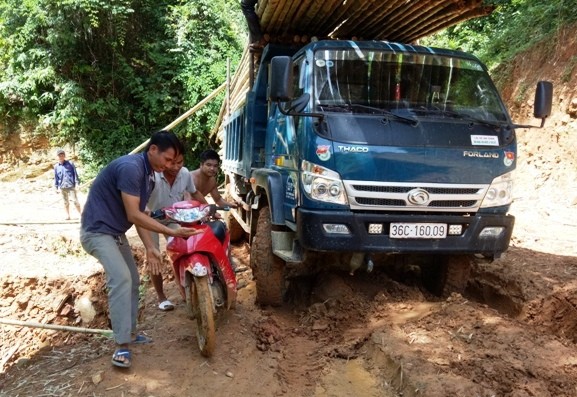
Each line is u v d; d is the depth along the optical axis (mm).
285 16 6191
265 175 5434
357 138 4520
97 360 4223
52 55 18125
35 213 13562
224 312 5070
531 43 12312
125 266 3992
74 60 18422
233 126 8594
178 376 3918
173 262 4340
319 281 5652
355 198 4508
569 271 5992
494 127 4883
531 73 11875
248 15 6699
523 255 6723
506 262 6316
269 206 5270
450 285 5391
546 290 5488
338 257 5539
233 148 8500
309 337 4812
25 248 9172
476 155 4703
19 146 19047
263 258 5273
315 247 4504
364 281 5602
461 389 3359
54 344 5660
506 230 4848
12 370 4605
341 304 5133
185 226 4223
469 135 4754
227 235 4816
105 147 18766
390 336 4254
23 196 16797
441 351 3918
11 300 7473
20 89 18078
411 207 4586
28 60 18203
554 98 10766
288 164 5152
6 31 17891
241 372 4043
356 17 6250
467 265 5344
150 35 19828
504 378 3525
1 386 4133
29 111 18688
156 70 19516
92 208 4004
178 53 19266
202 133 19000
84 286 7496
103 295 7324
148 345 4438
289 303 5664
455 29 16047
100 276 7586
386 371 3934
